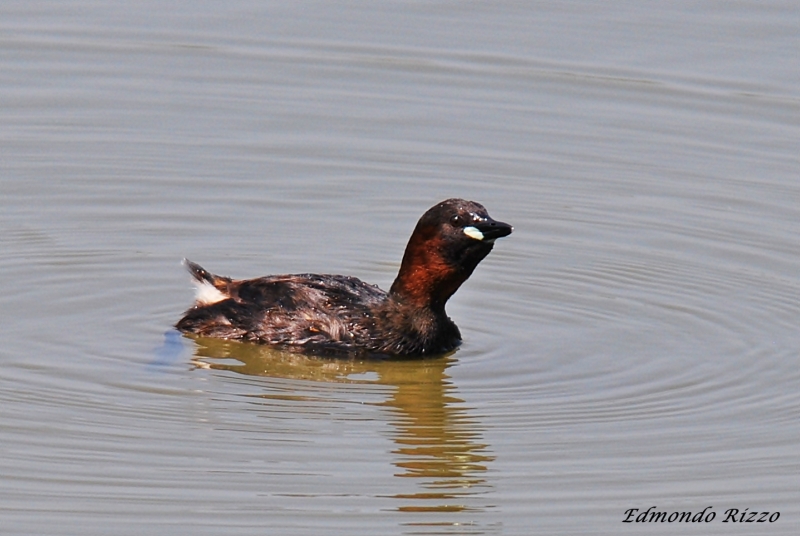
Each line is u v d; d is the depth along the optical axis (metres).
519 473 12.34
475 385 14.16
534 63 22.73
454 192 19.59
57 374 14.02
